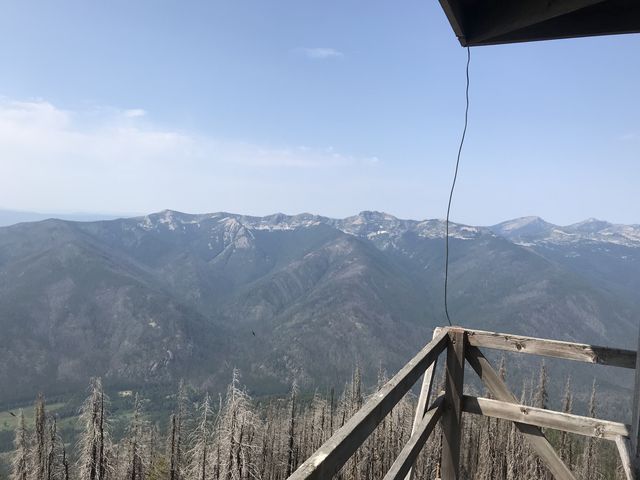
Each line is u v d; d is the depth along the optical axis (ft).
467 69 16.25
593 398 153.99
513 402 15.05
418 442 12.51
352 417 7.93
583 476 123.95
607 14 12.10
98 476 77.87
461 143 18.10
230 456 72.08
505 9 12.14
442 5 11.41
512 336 15.17
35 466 96.53
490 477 121.80
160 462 123.34
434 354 13.83
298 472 6.14
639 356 12.00
